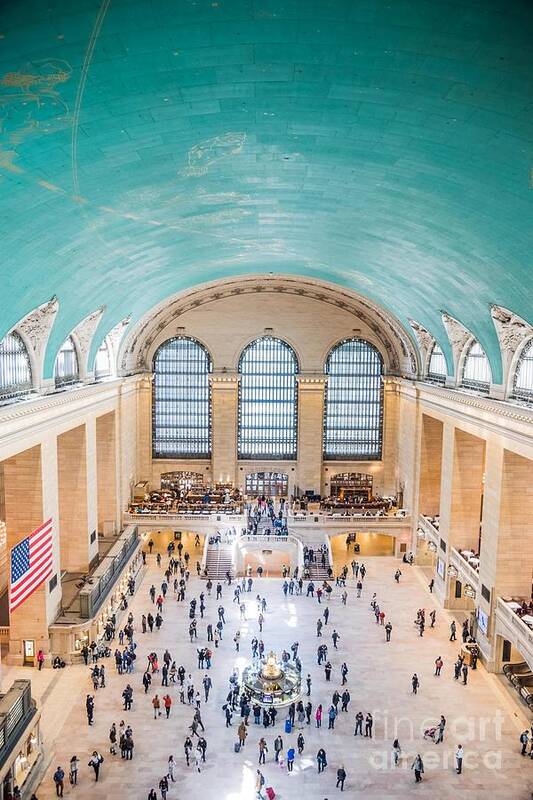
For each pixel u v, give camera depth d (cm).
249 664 3109
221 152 1759
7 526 2959
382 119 1488
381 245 2727
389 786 2269
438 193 1872
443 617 3738
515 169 1534
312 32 1141
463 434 3738
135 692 2864
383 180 1911
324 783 2273
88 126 1437
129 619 3603
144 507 4909
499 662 3088
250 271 4353
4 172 1507
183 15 1079
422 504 4606
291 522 4809
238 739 2522
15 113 1295
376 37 1151
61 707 2727
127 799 2173
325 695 2859
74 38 1108
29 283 2283
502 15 1034
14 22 1035
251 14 1081
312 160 1827
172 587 4159
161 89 1337
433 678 3030
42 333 2767
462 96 1307
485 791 2252
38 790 2212
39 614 3023
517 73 1179
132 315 4209
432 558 4641
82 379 3628
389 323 4878
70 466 3641
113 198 1955
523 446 2775
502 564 3069
